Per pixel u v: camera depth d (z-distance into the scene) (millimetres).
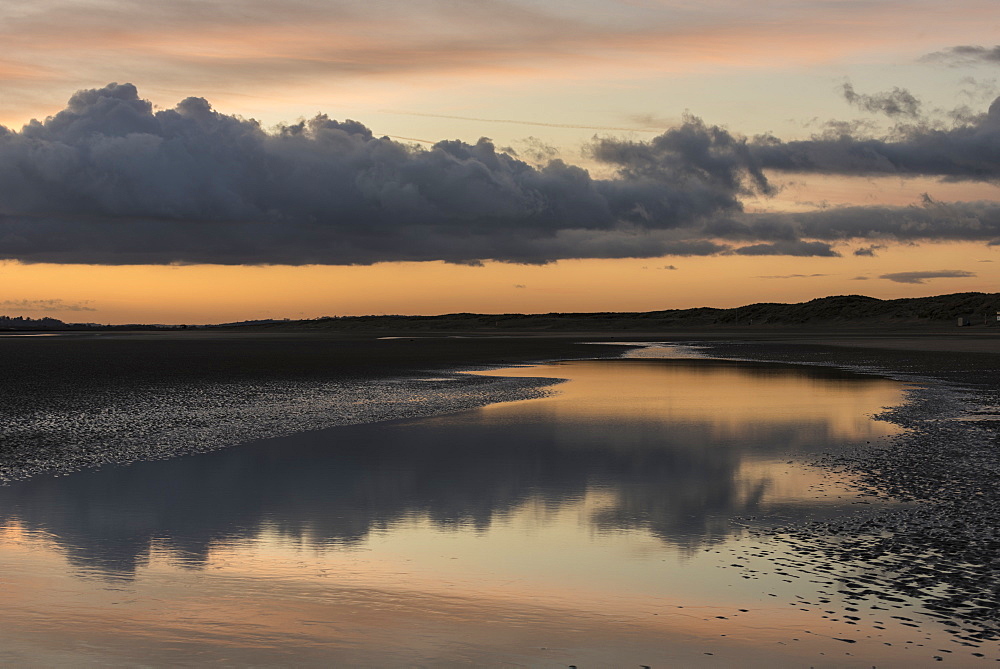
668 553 12141
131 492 16422
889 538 12664
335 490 16578
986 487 16281
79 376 48438
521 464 19406
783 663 8211
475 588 10633
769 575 10977
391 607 9875
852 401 33469
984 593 10109
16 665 8055
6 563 11594
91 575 11055
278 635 8914
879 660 8266
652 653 8492
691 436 23859
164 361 68062
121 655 8312
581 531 13438
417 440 23172
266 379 46031
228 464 19469
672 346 107812
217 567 11477
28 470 18781
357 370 54750
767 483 17031
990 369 52719
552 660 8305
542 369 56594
